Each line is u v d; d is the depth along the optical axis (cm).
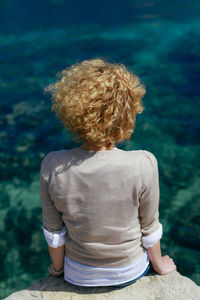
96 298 175
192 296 174
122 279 164
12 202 457
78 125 138
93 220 148
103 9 1183
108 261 159
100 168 143
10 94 673
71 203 148
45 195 154
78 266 165
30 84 707
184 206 425
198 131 557
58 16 1136
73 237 159
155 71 742
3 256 397
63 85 144
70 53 853
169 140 543
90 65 144
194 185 459
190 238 381
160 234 165
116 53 845
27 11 1188
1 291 362
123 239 155
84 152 146
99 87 134
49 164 150
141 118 591
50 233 163
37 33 996
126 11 1149
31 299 181
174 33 941
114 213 148
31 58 830
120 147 525
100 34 969
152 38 919
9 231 422
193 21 1018
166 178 474
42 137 560
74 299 176
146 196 148
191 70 736
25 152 535
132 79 146
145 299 173
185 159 505
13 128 582
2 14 1161
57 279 190
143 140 544
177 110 607
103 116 136
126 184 144
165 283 181
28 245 407
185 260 354
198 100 632
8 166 512
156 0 1227
